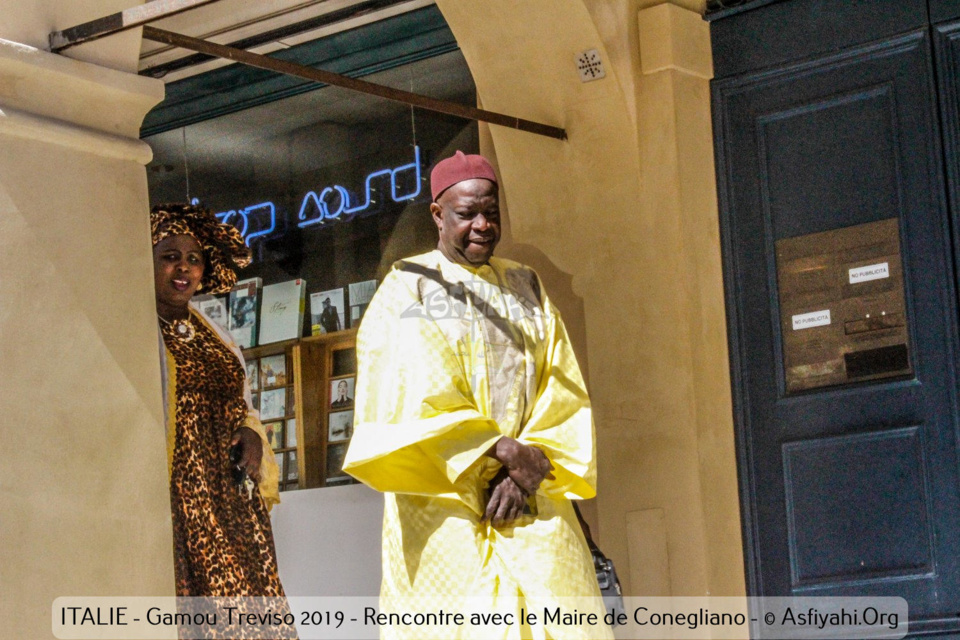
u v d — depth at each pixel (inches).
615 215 198.1
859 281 187.0
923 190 182.5
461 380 152.5
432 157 226.8
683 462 187.9
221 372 170.1
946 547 176.4
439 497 148.5
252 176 248.1
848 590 183.3
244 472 169.6
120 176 140.8
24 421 128.3
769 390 192.9
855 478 184.5
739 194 198.4
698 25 200.5
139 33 142.3
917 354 181.0
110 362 136.3
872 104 188.2
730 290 197.0
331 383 230.1
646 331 193.5
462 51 209.0
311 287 237.8
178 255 169.6
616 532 193.0
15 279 129.7
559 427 155.8
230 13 227.6
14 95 132.2
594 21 194.9
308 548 197.9
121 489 135.0
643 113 196.2
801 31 194.9
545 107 204.7
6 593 124.7
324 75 162.2
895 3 187.0
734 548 189.9
